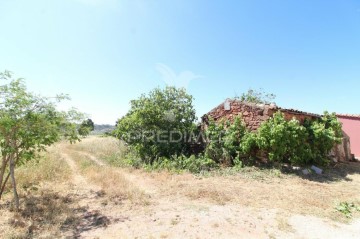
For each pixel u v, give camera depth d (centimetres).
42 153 1424
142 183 889
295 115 1310
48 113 602
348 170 1238
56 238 456
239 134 1237
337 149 1533
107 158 1489
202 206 639
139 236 468
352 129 1988
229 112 1399
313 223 546
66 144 2338
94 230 493
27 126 556
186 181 911
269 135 1112
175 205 647
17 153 616
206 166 1141
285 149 1076
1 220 520
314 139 1212
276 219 558
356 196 768
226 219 551
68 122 658
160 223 527
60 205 616
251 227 515
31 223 504
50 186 798
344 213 612
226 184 865
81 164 1248
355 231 512
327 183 937
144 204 649
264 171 1064
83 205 636
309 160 1228
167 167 1155
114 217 561
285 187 840
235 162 1173
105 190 764
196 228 505
